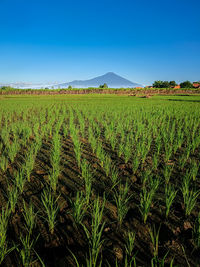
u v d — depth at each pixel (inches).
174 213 86.3
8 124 315.9
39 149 177.5
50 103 744.3
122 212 80.0
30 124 305.9
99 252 65.4
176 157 160.7
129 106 567.5
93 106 576.7
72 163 146.3
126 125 288.2
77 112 427.2
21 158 156.4
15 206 91.7
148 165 143.3
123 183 115.1
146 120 339.9
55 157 134.6
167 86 2815.0
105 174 127.4
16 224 79.4
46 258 63.2
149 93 1857.8
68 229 76.7
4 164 138.1
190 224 78.9
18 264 60.9
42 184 111.5
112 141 185.2
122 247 67.6
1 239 64.6
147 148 177.8
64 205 92.7
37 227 77.8
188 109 475.8
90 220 81.3
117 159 157.6
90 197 99.2
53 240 71.1
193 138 201.0
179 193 103.0
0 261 61.3
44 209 89.0
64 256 64.1
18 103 743.7
